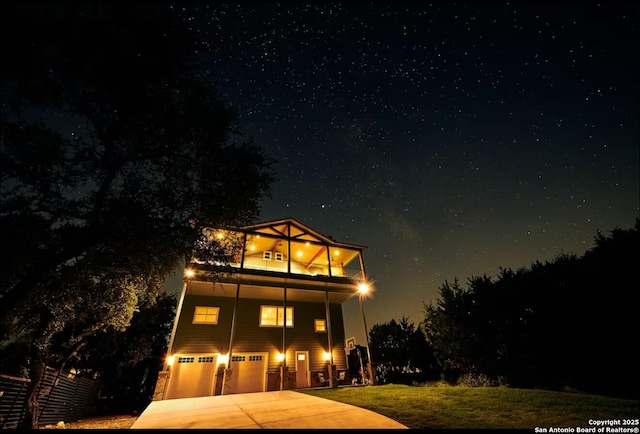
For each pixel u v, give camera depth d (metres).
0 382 9.24
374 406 7.66
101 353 19.42
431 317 15.84
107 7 7.06
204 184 9.25
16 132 6.31
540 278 12.20
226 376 12.81
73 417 14.30
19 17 5.70
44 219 6.92
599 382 9.44
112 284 11.12
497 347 12.81
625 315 9.32
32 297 8.48
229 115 9.27
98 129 7.52
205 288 15.92
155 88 8.43
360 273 18.61
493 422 5.64
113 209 7.42
